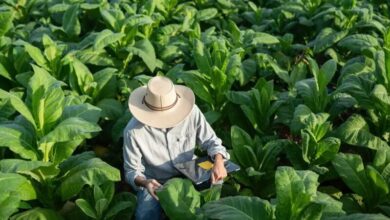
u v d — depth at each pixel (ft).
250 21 22.33
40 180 11.28
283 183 9.01
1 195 9.75
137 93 10.97
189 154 11.42
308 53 19.53
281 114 14.58
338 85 16.02
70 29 18.97
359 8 19.47
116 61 17.03
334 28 20.10
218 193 10.58
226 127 15.58
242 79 16.67
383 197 11.50
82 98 13.99
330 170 12.88
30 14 22.53
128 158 10.96
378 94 12.89
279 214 9.16
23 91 15.43
